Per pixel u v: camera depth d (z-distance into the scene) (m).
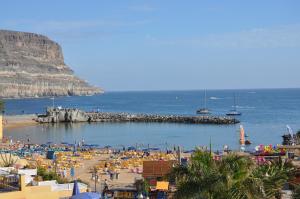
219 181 17.31
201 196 17.34
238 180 17.41
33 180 36.81
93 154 81.06
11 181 31.42
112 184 53.81
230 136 127.12
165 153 81.69
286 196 25.33
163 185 40.75
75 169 65.62
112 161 71.25
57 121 174.75
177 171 18.39
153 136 131.12
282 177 18.94
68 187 35.62
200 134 134.00
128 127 159.75
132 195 41.50
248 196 17.08
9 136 130.75
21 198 29.72
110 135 135.62
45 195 31.53
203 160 18.23
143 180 43.72
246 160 18.47
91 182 55.66
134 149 92.44
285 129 144.25
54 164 64.62
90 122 178.12
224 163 18.11
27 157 74.81
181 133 137.75
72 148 92.31
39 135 135.25
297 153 62.00
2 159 51.16
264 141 115.06
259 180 17.72
